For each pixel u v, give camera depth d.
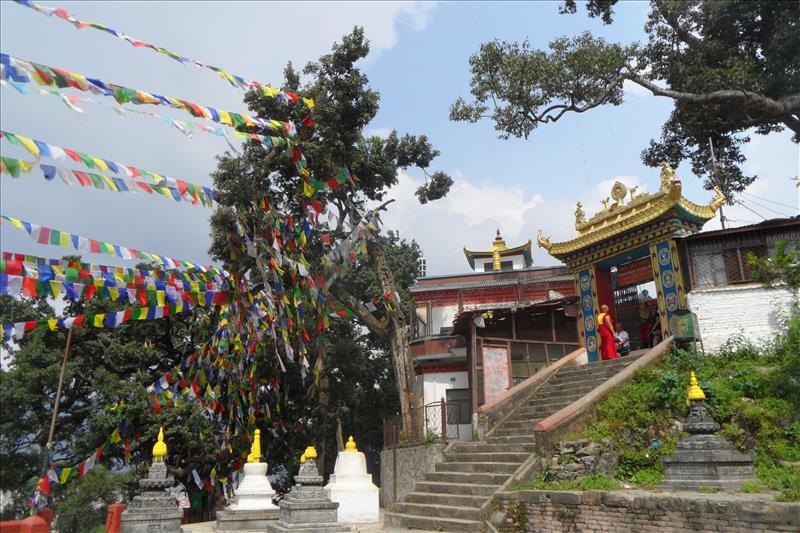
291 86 21.50
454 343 25.59
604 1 22.72
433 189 26.52
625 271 21.44
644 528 9.73
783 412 11.96
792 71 21.16
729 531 8.80
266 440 26.08
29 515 7.68
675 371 13.78
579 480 11.62
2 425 8.34
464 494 13.48
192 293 12.95
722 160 26.23
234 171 18.20
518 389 17.41
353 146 22.19
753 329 15.41
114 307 20.50
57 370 10.46
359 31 21.34
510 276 33.72
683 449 10.93
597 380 16.23
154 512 11.40
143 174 8.39
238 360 18.84
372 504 16.92
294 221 17.00
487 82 21.92
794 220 15.58
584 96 21.77
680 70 23.44
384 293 23.83
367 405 32.97
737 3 21.06
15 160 6.89
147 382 21.11
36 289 8.99
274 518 15.35
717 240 16.69
